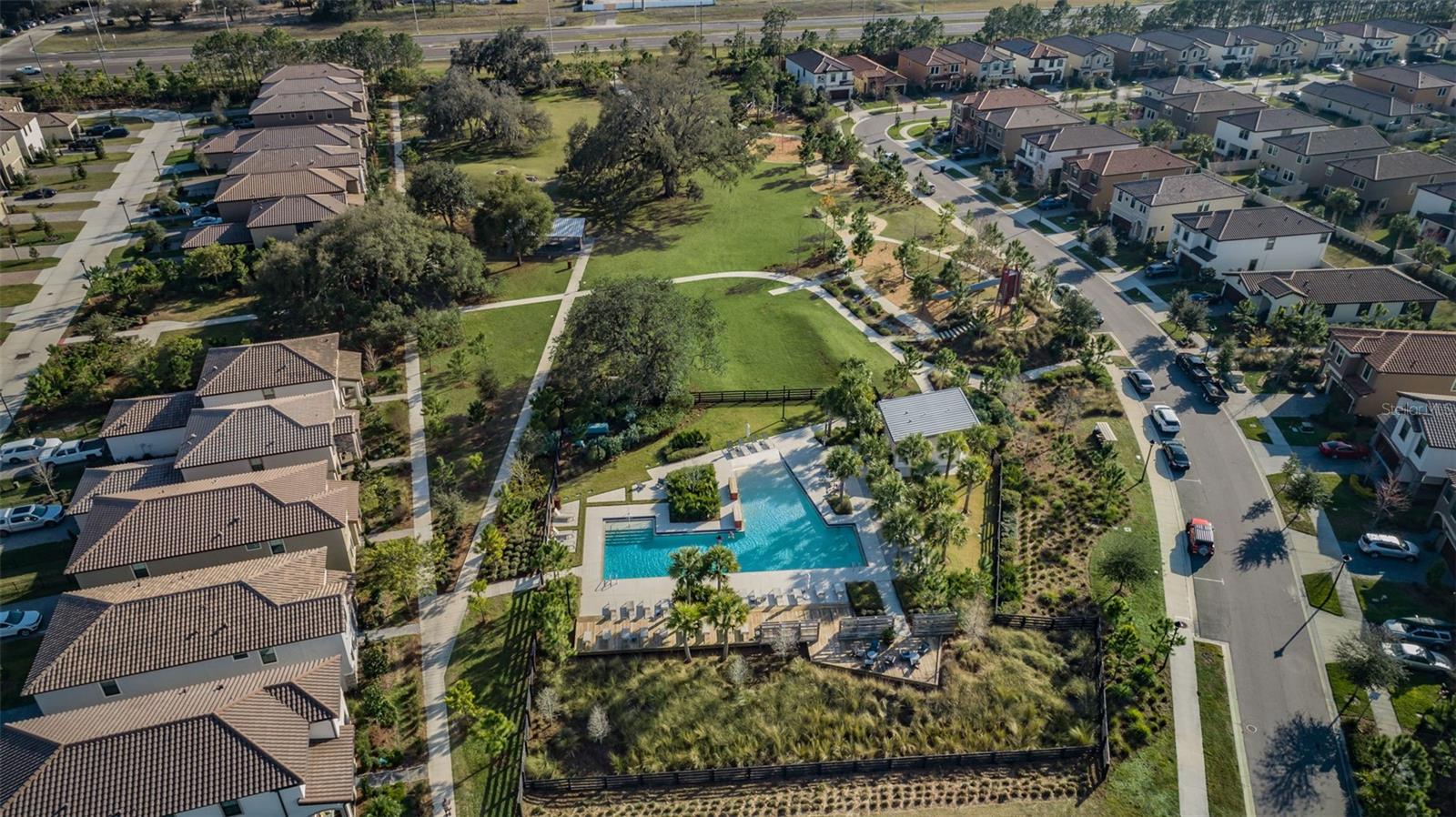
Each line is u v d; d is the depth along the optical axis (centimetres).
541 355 8738
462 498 6906
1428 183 11531
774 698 5316
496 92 14625
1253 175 12731
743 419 7844
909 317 9362
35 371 8331
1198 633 5806
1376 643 5272
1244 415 7894
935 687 5378
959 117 14238
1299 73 17900
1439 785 4822
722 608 5319
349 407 7919
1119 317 9456
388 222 8912
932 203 12231
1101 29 19812
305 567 5475
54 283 9838
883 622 5644
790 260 10594
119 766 4219
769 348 8831
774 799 4844
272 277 8662
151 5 19850
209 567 5678
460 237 9631
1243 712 5297
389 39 17025
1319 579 6191
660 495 6938
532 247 10419
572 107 16112
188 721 4356
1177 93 15100
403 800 4775
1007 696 5328
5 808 4078
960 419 7212
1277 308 9025
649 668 5509
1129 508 6844
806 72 16388
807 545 6481
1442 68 15725
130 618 4994
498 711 5259
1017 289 9175
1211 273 9925
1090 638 5741
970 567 6266
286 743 4447
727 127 12112
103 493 6344
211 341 8794
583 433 7456
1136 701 5366
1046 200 11962
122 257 10406
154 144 13800
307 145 12394
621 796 4853
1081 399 8062
